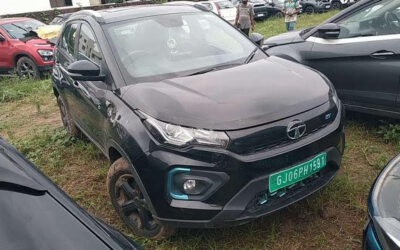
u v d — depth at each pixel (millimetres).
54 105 7543
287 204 2855
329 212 3344
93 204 3840
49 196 1667
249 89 3059
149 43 3764
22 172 1696
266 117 2779
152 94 3049
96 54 3779
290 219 3318
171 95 2996
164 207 2771
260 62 3717
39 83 9414
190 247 3072
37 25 11422
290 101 2947
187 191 2703
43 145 5273
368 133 4648
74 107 4492
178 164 2678
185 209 2703
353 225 3221
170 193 2732
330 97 3211
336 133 3107
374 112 4438
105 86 3498
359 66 4406
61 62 4875
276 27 16562
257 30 16281
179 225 2771
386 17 4285
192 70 3559
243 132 2703
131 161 2887
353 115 5039
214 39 4039
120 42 3711
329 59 4660
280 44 5234
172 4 4547
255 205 2762
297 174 2834
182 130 2711
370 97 4391
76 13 4945
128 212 3301
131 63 3537
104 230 1682
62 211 1631
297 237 3135
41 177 1754
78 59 4266
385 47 4180
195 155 2660
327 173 3162
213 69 3586
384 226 2219
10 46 10344
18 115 7238
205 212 2688
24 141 5422
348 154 4254
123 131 2979
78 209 1699
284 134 2812
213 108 2807
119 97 3242
